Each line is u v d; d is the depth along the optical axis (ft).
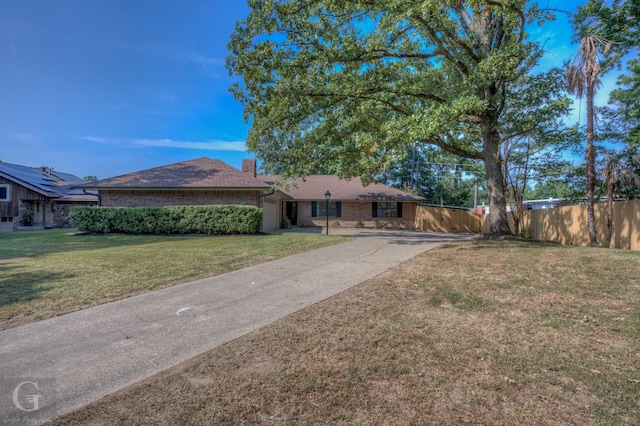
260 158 102.17
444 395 8.01
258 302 15.96
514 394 8.02
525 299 15.12
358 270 23.03
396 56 38.04
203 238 45.21
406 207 81.71
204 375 9.16
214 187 54.70
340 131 46.29
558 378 8.67
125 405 7.80
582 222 37.83
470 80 33.76
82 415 7.42
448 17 37.63
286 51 35.22
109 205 58.13
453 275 19.92
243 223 50.39
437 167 125.70
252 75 35.24
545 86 36.40
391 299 15.76
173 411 7.54
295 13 33.50
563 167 52.08
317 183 90.38
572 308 13.78
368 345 10.80
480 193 175.73
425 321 12.81
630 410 7.34
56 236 49.24
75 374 9.30
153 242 40.45
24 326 12.96
